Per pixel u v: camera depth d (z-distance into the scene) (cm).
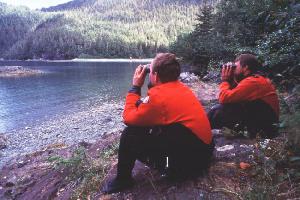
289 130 383
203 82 1788
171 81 348
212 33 2345
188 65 2256
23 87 3453
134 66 8456
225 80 453
